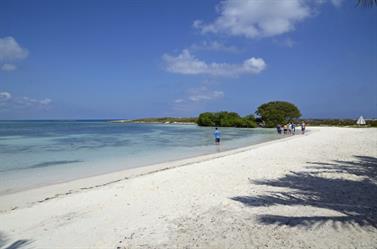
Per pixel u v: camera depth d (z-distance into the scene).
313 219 6.43
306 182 10.09
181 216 7.00
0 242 5.82
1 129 61.38
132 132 50.56
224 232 5.97
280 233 5.80
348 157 15.92
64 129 62.56
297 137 32.50
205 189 9.46
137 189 9.71
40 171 14.16
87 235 6.06
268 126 69.31
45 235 6.12
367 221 6.26
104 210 7.63
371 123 67.12
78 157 19.06
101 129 63.00
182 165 14.63
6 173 13.63
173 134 44.47
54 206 8.09
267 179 10.73
